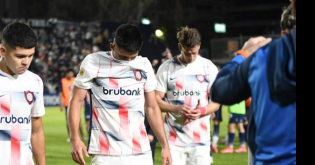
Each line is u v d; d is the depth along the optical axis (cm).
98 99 891
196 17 11238
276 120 449
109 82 886
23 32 711
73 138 897
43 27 7094
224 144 2628
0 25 6850
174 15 8612
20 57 718
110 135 889
